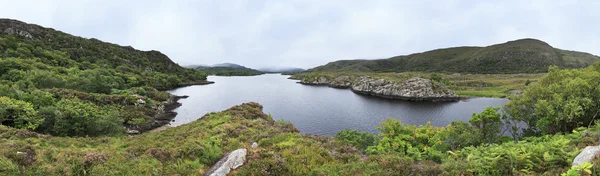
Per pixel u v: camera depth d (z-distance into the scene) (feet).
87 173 37.83
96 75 249.96
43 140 68.13
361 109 230.68
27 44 408.67
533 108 82.12
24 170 35.42
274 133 75.61
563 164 33.73
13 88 144.56
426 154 59.77
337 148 60.18
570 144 42.42
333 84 513.04
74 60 447.01
